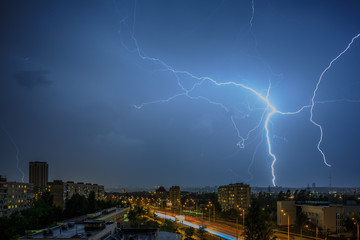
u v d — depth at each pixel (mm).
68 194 140250
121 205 172625
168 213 171250
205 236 83250
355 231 80250
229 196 164500
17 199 104438
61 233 44438
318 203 101688
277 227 98625
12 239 64375
